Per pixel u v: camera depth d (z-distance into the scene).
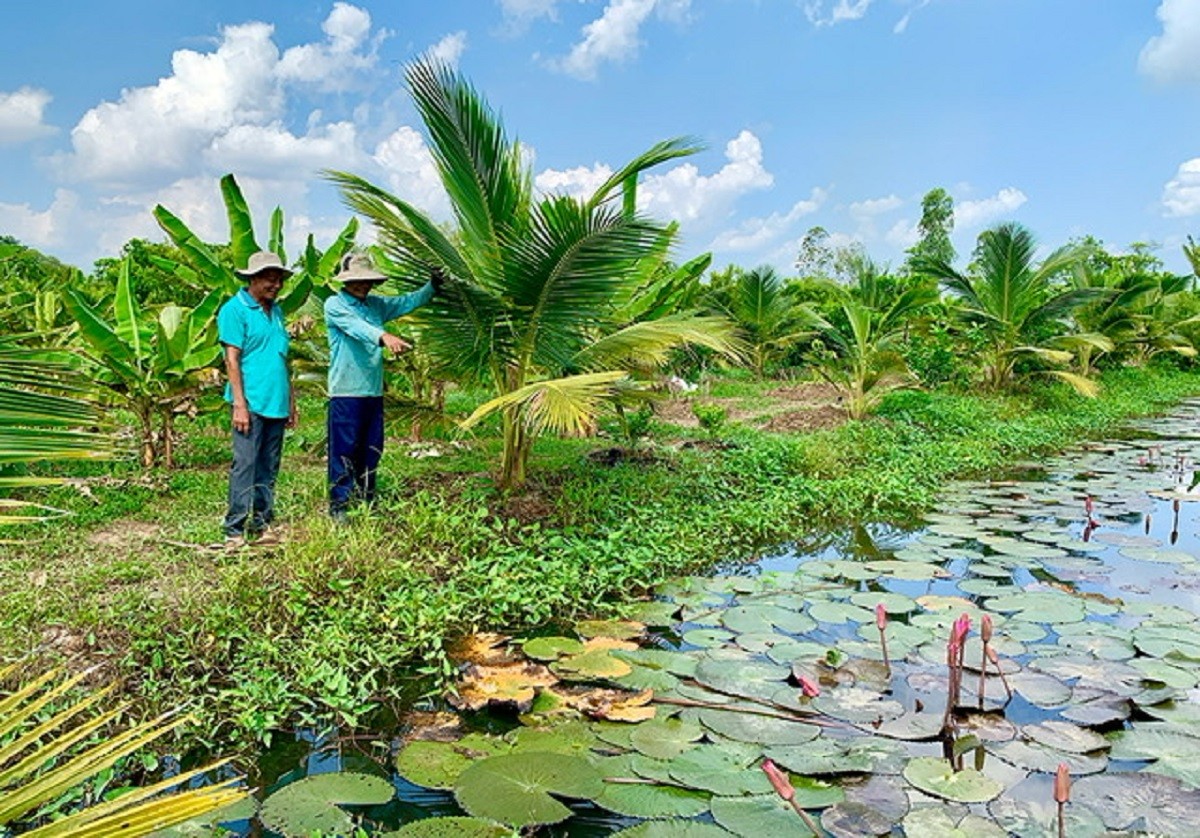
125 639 3.79
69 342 7.04
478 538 5.44
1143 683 3.72
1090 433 12.66
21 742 1.46
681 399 14.27
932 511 7.27
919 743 3.24
